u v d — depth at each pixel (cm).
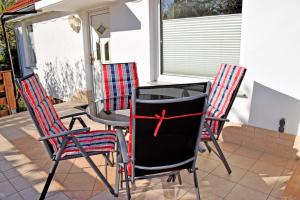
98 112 275
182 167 204
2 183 275
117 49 505
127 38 478
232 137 355
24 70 955
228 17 347
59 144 250
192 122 184
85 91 622
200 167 294
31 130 439
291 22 281
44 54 746
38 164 315
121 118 251
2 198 249
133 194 248
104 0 457
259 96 321
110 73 379
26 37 871
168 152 191
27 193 255
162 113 168
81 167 303
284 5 283
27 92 232
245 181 265
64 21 629
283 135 309
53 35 682
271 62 304
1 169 304
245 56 324
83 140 262
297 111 295
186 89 227
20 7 685
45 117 251
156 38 438
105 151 241
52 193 253
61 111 557
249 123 336
